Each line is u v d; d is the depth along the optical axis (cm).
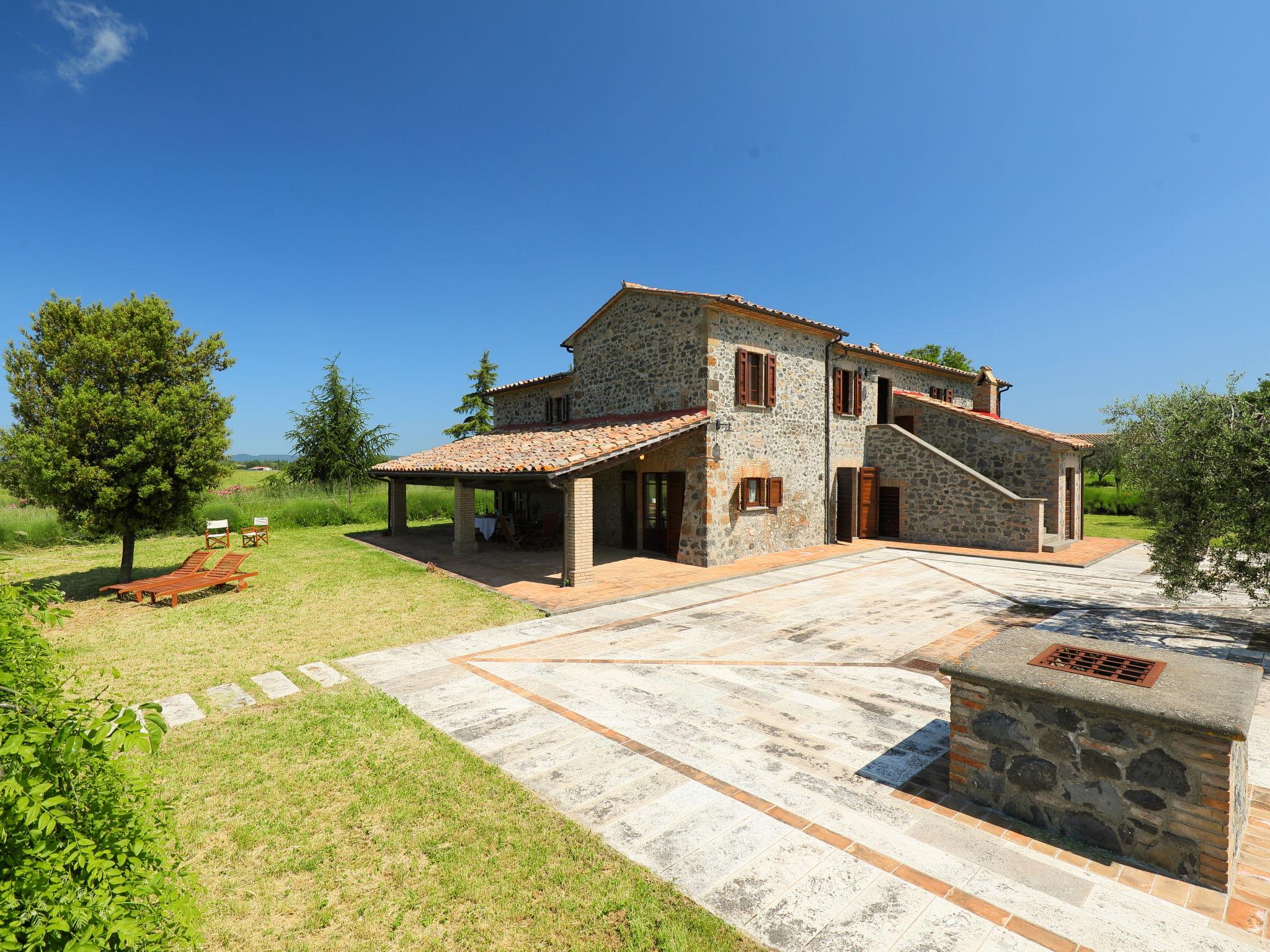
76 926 168
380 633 819
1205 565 1080
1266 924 292
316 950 293
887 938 290
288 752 483
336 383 3016
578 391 1673
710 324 1275
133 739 196
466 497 1455
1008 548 1512
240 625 862
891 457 1712
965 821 382
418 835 378
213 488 1133
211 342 1124
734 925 300
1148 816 334
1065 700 351
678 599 1013
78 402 962
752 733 511
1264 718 529
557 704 576
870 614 909
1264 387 696
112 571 1284
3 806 171
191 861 356
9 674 193
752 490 1394
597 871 342
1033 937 289
